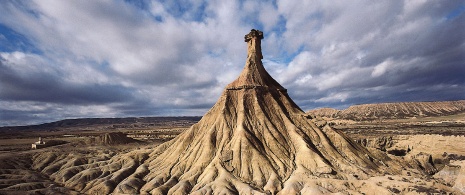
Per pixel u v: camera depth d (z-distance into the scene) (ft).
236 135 262.47
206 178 228.63
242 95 298.76
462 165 208.54
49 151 419.33
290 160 244.83
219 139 270.26
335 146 266.16
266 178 228.02
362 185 202.08
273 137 264.31
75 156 361.30
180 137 309.22
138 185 244.22
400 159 282.36
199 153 265.34
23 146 539.29
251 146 249.96
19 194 232.32
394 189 191.93
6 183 265.75
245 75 320.29
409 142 364.58
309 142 261.85
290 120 290.15
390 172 240.94
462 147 315.99
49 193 241.14
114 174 272.31
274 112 293.23
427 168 276.00
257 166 236.22
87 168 310.86
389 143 376.68
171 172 257.55
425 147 343.67
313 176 216.74
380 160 270.26
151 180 251.39
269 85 325.42
